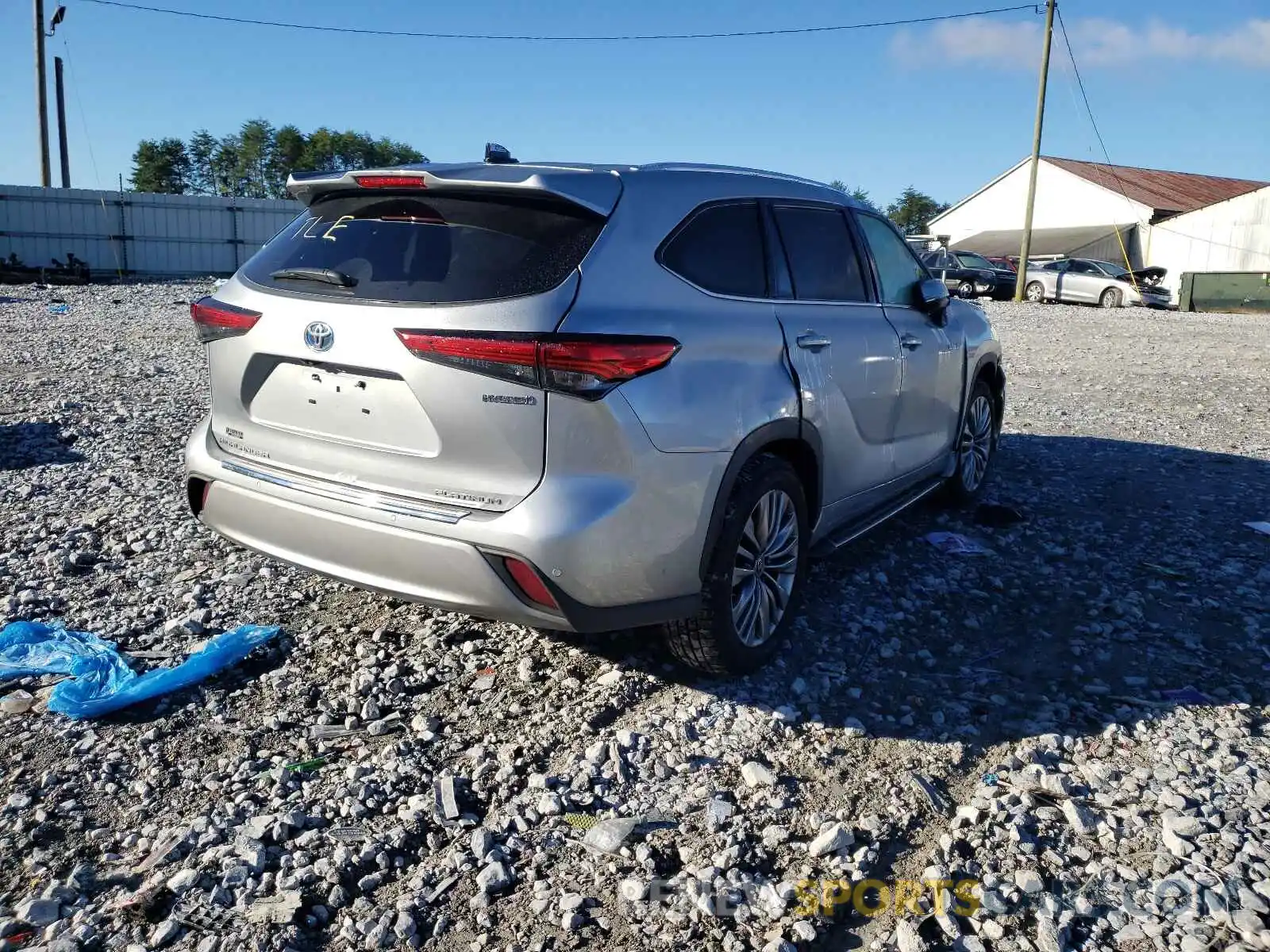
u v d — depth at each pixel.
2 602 4.53
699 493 3.56
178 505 5.99
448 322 3.24
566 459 3.26
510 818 3.15
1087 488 7.11
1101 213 44.16
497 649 4.23
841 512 4.72
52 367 11.11
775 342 4.00
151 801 3.20
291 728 3.64
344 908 2.78
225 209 31.89
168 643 4.20
